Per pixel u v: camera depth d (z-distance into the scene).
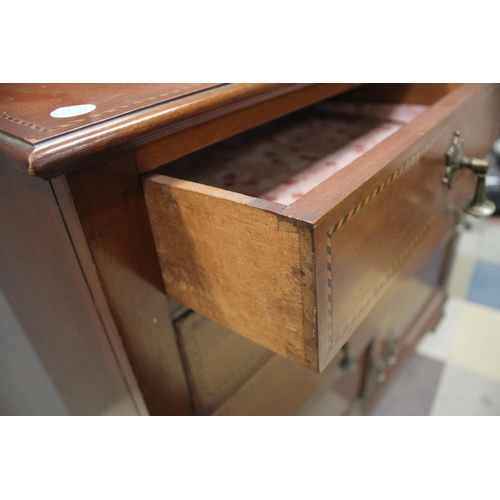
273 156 0.59
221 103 0.40
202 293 0.40
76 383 0.54
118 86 0.44
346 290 0.35
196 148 0.42
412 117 0.71
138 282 0.41
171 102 0.37
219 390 0.53
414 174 0.41
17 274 0.47
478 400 0.95
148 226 0.40
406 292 0.85
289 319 0.34
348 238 0.32
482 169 0.52
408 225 0.44
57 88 0.45
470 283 1.27
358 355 0.73
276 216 0.29
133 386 0.44
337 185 0.31
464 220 0.96
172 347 0.47
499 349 1.07
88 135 0.31
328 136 0.65
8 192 0.38
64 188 0.33
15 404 0.68
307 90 0.53
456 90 0.54
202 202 0.33
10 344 0.59
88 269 0.37
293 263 0.30
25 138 0.31
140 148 0.37
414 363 1.05
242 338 0.53
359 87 0.76
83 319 0.43
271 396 0.60
